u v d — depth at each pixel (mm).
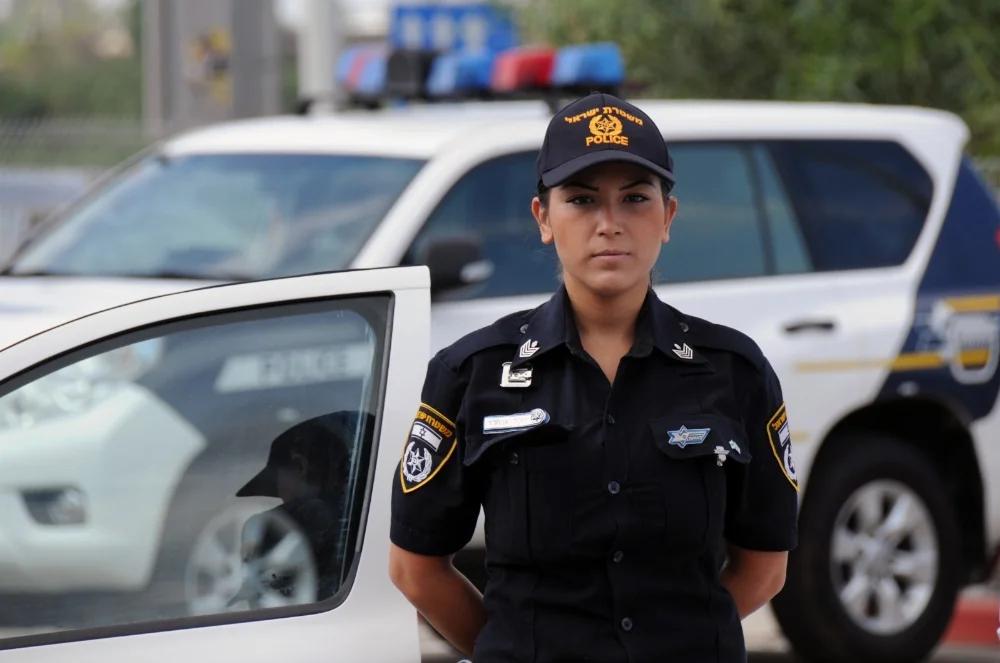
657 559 7281
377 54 20734
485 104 18453
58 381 9031
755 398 7531
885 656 16375
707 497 7293
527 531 7250
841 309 16266
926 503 16719
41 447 9109
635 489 7215
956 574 17000
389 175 15031
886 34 28938
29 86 84188
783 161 16688
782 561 7945
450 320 14117
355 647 8766
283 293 9219
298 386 9281
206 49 30469
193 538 9297
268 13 30984
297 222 15031
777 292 16031
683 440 7250
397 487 7820
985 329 16938
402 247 14297
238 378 9258
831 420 15953
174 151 17141
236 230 15344
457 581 8039
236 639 8656
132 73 84562
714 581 7492
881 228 16984
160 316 9008
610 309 7426
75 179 29047
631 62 31188
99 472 9273
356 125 16375
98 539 9219
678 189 16016
